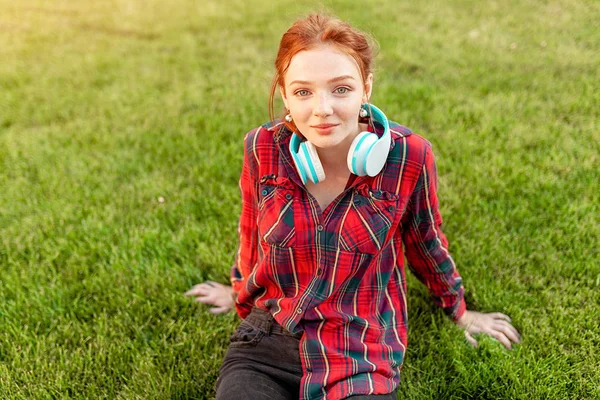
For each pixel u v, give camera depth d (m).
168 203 3.21
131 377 2.25
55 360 2.35
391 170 1.71
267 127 1.82
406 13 5.60
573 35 4.91
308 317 1.79
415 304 2.47
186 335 2.41
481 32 5.07
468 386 2.11
